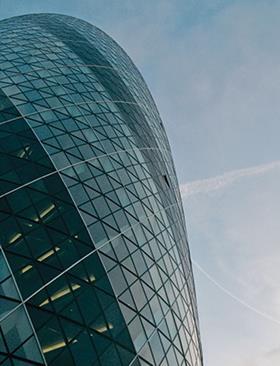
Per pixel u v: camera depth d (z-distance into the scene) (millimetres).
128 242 32656
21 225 25141
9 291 20594
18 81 45500
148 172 47719
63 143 37125
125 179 40438
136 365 24000
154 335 28156
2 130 34344
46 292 22016
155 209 42625
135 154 47656
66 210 29125
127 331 25109
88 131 42469
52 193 29750
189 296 41500
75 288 23781
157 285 33094
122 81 67562
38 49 58594
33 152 33250
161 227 41594
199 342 40094
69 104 45625
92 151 39438
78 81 53031
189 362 33156
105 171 38250
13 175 29250
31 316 20188
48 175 31391
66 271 24312
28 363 18250
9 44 58312
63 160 34500
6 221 24719
